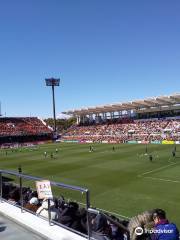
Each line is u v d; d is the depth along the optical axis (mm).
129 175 44969
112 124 130375
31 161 66188
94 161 60750
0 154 85500
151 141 98812
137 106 118062
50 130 138875
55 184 7879
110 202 31609
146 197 32656
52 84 135375
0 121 136875
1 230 7949
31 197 12070
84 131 133000
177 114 116188
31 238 7426
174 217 25984
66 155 73562
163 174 44406
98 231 8586
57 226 7934
